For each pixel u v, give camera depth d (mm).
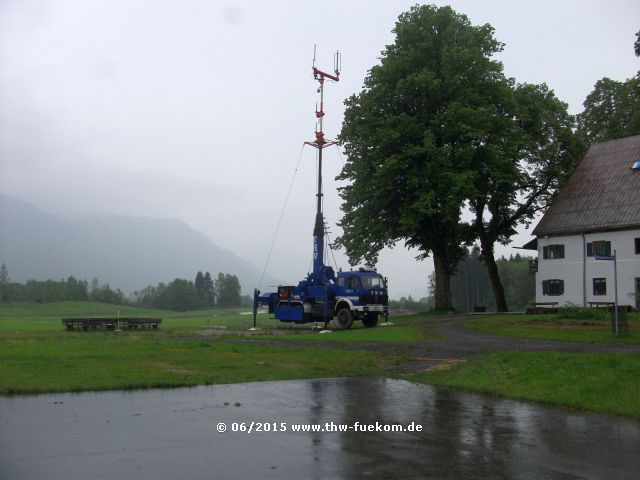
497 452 8531
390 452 8516
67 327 41031
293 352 21391
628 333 23812
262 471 7605
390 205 44312
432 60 44969
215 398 12539
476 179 43250
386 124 42375
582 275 48219
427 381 15023
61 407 11398
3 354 19453
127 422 10195
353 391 13578
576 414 11141
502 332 28156
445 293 45875
